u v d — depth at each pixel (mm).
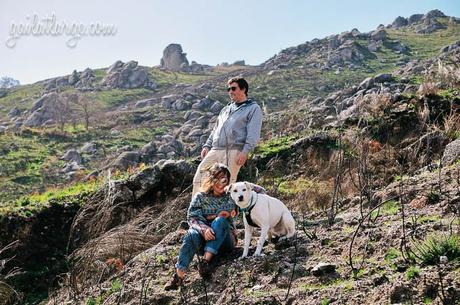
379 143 12344
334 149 12594
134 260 7023
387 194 7535
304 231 6488
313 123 16281
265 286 5355
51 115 63312
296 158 12875
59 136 50938
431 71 18422
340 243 5988
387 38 94375
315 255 5824
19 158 42125
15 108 73500
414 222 5773
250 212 5926
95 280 7387
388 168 9898
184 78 95438
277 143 14086
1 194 32312
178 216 8945
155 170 11453
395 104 14367
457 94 14695
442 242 5066
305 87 69750
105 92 80062
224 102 66375
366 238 5871
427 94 14320
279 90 68500
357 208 7773
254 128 6789
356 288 4809
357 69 79375
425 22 108312
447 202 6422
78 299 6805
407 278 4723
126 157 25859
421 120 12172
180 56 108875
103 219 9812
